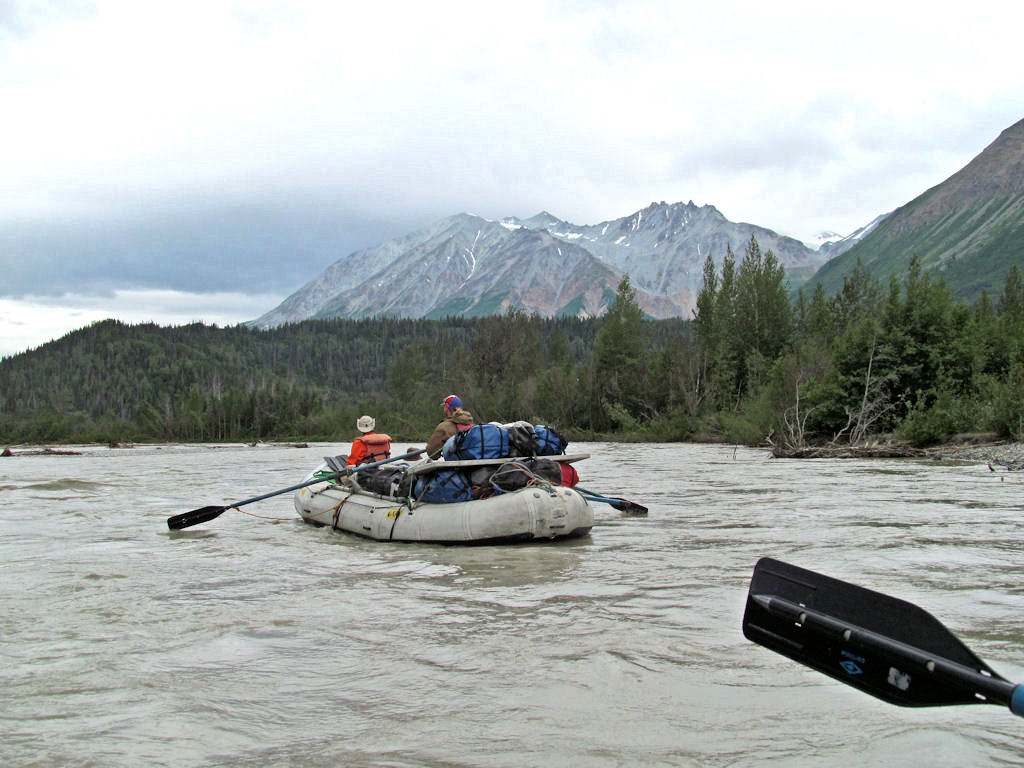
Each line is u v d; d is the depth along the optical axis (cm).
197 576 800
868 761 357
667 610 628
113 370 18462
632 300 5934
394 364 8606
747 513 1220
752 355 5250
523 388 6631
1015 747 372
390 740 388
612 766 355
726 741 381
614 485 1730
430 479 1020
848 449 2748
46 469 2870
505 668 492
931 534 984
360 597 693
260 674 489
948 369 3397
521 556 877
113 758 372
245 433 8650
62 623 616
